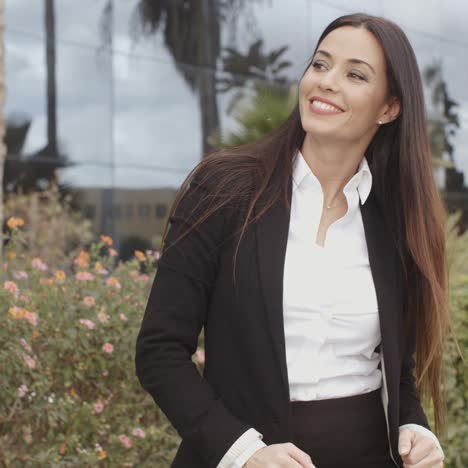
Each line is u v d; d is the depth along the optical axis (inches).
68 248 372.8
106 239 172.6
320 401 80.5
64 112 384.2
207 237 78.1
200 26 435.5
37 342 136.3
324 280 80.8
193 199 79.7
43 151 375.6
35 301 140.7
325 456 79.7
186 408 74.7
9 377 128.5
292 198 82.4
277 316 76.4
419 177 85.2
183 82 427.5
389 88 82.4
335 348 81.6
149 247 406.9
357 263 83.1
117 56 404.2
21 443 134.6
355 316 81.4
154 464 148.9
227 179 79.5
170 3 424.8
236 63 448.5
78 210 382.9
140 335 78.4
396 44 81.7
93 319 141.6
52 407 131.6
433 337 87.4
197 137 430.9
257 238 78.0
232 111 439.8
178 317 77.5
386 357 81.5
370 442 82.0
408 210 85.7
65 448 134.6
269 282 76.8
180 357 76.9
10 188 362.9
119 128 402.0
